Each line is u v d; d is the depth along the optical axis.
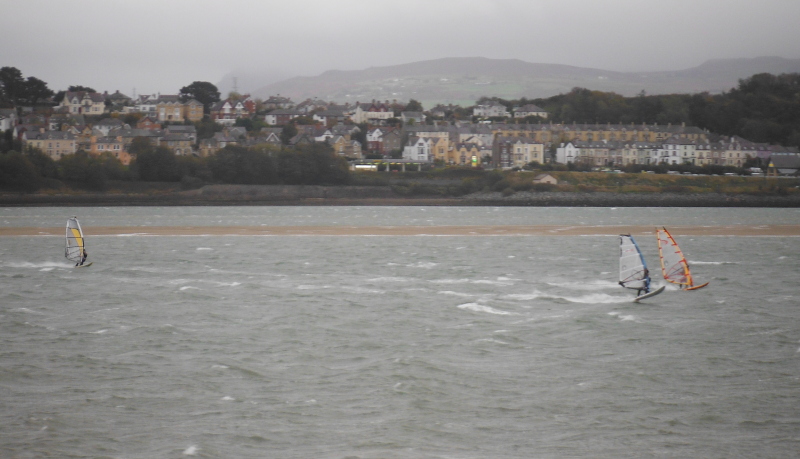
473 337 88.38
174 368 76.00
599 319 97.81
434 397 67.50
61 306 108.12
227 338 88.44
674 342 86.00
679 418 62.81
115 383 71.31
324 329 92.88
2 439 58.44
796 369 75.44
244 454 56.25
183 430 60.38
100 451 56.59
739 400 66.69
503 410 64.62
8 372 74.31
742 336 88.94
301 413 63.94
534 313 102.00
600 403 66.12
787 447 57.28
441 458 55.66
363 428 60.91
